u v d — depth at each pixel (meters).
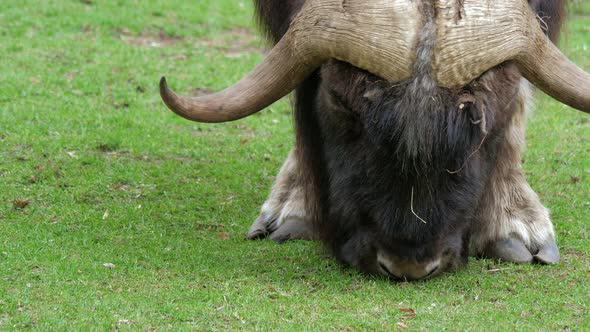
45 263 15.99
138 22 37.41
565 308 14.52
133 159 23.38
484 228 17.39
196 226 19.05
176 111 14.06
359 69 13.46
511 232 17.52
